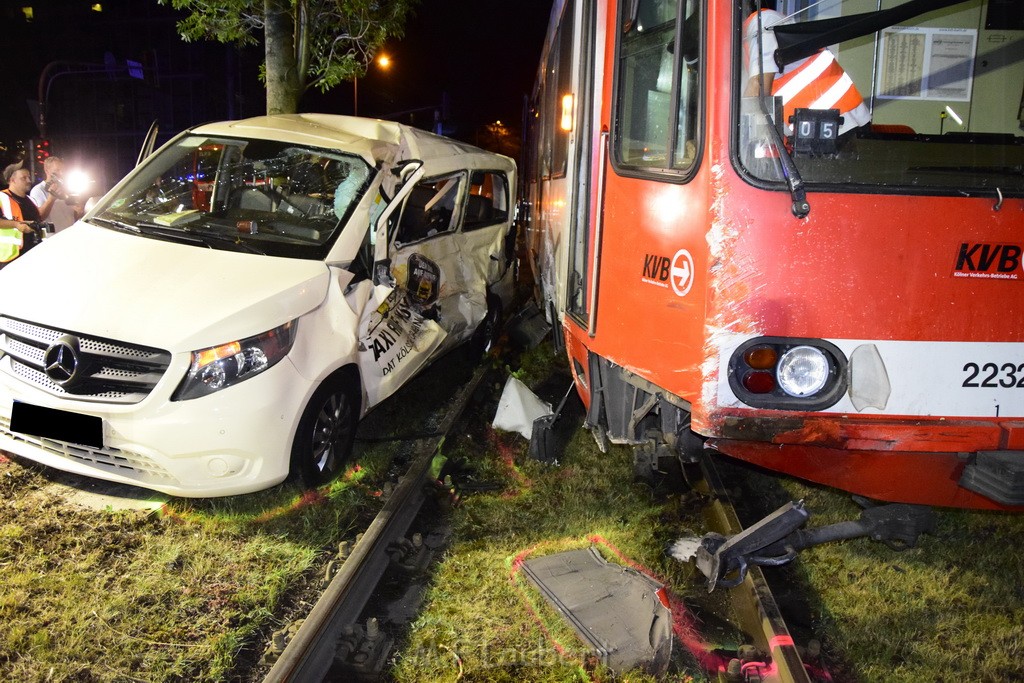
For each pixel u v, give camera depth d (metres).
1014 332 3.45
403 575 4.11
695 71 3.55
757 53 3.38
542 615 3.75
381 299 5.22
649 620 3.66
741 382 3.42
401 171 5.55
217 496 4.26
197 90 50.03
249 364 4.19
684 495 5.02
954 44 3.62
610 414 4.59
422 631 3.61
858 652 3.57
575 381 5.63
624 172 4.19
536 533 4.58
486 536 4.53
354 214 5.18
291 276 4.59
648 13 4.11
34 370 4.30
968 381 3.45
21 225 6.80
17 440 4.50
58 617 3.52
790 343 3.39
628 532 4.61
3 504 4.41
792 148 3.41
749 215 3.35
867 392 3.39
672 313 3.68
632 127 4.25
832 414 3.43
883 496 3.79
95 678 3.18
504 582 4.02
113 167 50.44
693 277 3.50
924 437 3.42
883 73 3.62
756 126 3.38
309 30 9.39
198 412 4.04
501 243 7.91
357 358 4.93
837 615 3.87
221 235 5.04
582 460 5.65
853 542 4.48
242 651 3.42
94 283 4.41
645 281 3.94
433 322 6.11
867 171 3.42
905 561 4.32
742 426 3.41
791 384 3.41
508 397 6.22
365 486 4.98
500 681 3.31
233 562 4.04
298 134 5.77
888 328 3.39
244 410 4.12
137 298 4.27
